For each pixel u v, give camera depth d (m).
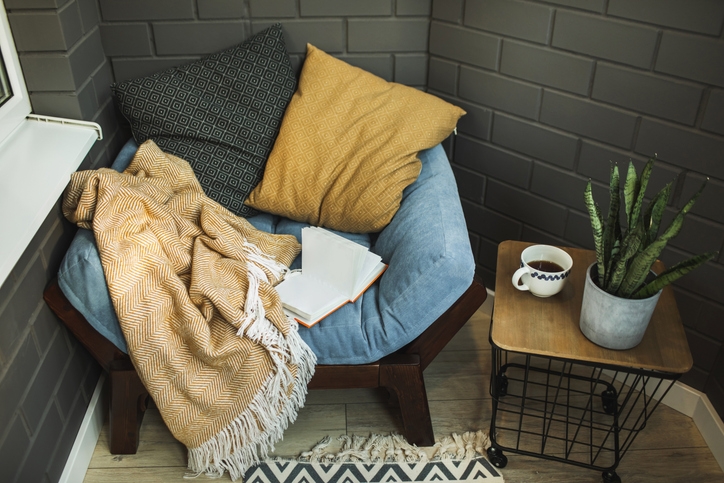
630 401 1.83
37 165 1.49
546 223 1.95
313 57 1.88
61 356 1.54
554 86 1.75
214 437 1.51
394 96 1.83
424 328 1.52
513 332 1.41
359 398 1.83
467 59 1.90
